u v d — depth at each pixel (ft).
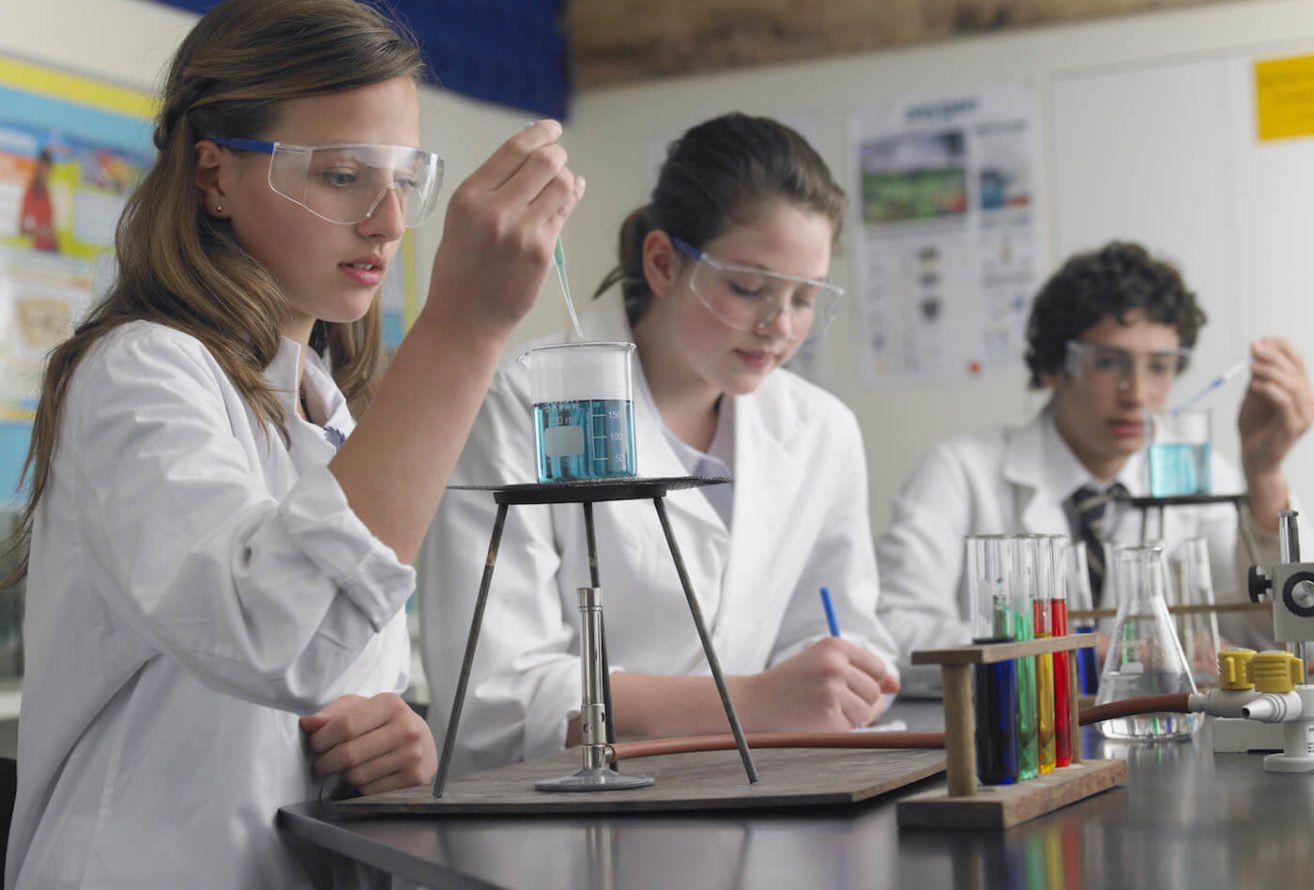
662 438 6.17
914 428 12.97
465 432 3.37
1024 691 3.25
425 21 12.10
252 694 3.16
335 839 3.27
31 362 9.18
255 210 4.04
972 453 9.60
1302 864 2.58
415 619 10.92
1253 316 12.16
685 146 6.18
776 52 13.32
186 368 3.66
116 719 3.86
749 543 6.27
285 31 4.04
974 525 9.45
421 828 3.22
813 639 6.85
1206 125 12.29
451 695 5.40
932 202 12.94
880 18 13.02
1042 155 12.70
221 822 3.69
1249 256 12.17
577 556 5.86
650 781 3.49
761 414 6.68
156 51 10.12
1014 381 12.70
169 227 4.07
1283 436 7.98
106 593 3.48
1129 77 12.48
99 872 3.67
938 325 12.92
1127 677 4.65
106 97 9.74
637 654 6.01
